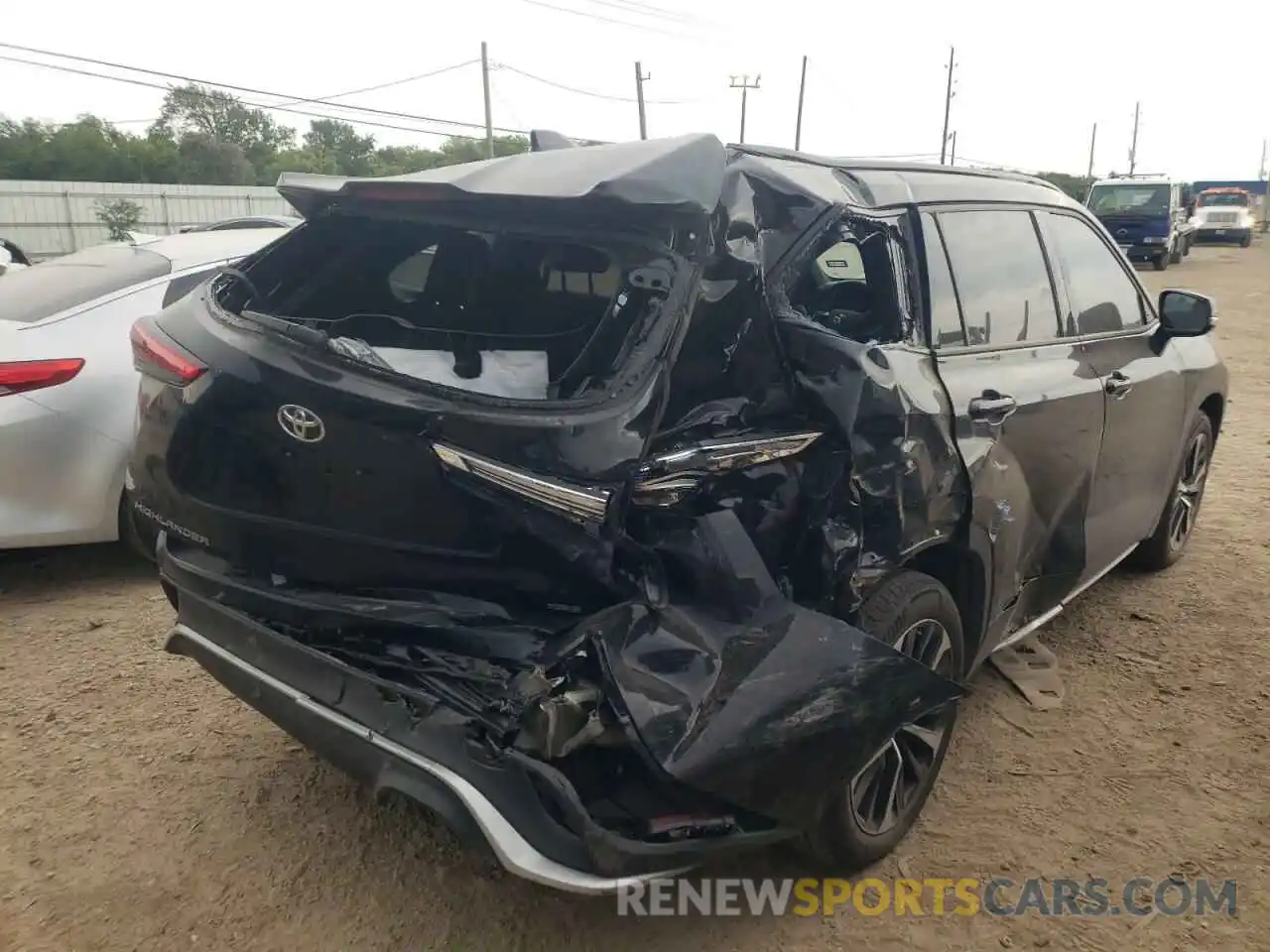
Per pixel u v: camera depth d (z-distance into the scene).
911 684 2.62
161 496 2.89
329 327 3.11
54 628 4.55
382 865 3.02
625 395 2.41
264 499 2.64
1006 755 3.64
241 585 2.75
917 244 3.22
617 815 2.31
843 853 2.88
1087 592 5.07
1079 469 3.79
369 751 2.42
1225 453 7.79
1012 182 3.94
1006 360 3.47
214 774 3.45
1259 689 4.11
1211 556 5.57
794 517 2.69
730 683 2.37
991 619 3.39
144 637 4.47
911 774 3.10
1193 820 3.28
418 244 3.17
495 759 2.24
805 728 2.41
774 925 2.82
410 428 2.40
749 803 2.33
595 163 2.71
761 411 2.67
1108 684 4.14
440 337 3.01
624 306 2.53
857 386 2.72
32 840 3.10
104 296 4.89
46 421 4.54
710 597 2.47
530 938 2.75
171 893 2.89
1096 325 4.18
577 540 2.38
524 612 2.50
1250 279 23.19
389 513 2.49
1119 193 25.78
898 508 2.82
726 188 2.71
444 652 2.51
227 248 5.60
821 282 2.91
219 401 2.63
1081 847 3.15
